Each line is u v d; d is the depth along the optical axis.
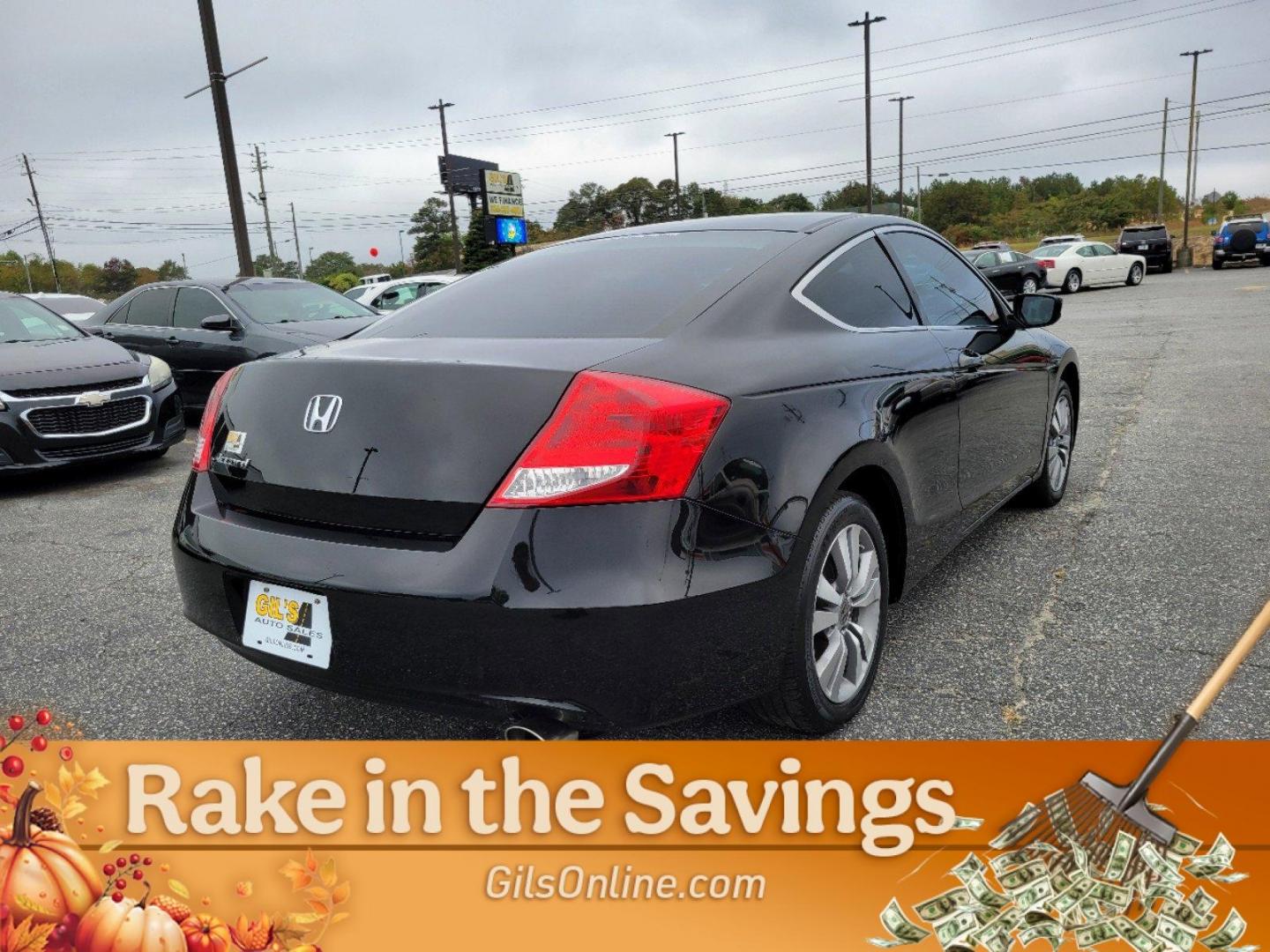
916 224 3.42
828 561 2.34
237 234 17.05
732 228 2.90
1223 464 5.07
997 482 3.52
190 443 7.71
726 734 2.48
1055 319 3.76
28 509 5.55
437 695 1.92
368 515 2.01
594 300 2.46
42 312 7.20
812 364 2.36
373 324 2.71
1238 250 28.89
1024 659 2.84
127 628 3.47
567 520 1.84
